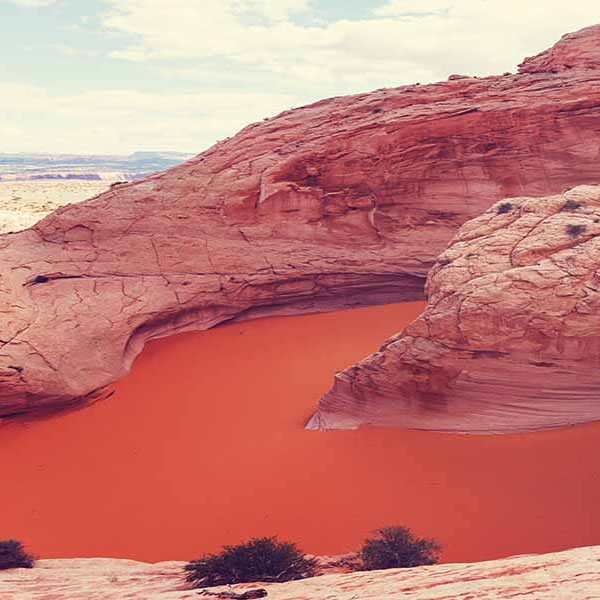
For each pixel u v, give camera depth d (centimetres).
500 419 1553
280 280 3050
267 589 783
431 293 1734
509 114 3034
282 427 1858
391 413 1700
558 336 1470
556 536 1126
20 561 1154
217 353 2641
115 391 2309
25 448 1889
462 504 1276
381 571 787
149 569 1086
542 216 1725
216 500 1473
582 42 3469
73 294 2534
